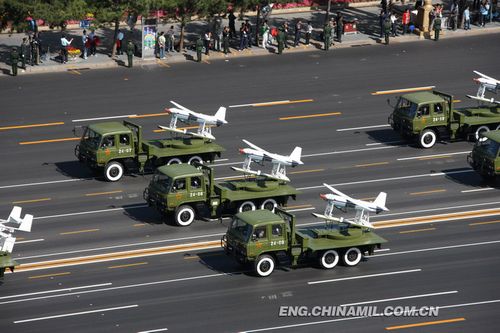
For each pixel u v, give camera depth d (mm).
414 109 179500
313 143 182750
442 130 182875
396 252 145000
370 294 133500
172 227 151375
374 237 140875
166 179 151125
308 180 168375
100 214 155500
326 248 137750
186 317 127438
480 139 167000
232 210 154500
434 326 126438
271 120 192250
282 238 136875
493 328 126188
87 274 138125
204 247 145625
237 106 198375
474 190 165625
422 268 140625
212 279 136875
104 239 147625
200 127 171625
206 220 153750
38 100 199625
